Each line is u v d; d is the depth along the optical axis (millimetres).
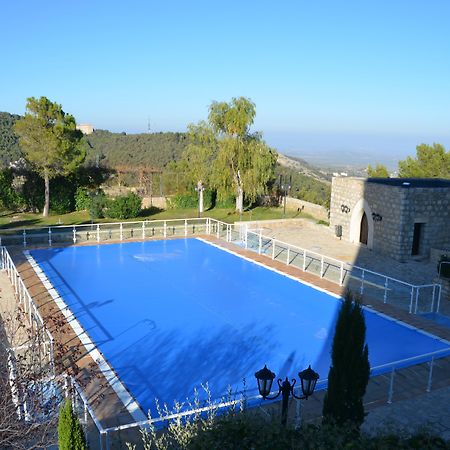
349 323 6945
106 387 9242
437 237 20828
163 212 32156
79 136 30625
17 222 27609
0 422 6320
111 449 7145
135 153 63188
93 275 17031
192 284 16297
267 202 34594
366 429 7965
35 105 28000
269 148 31516
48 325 12297
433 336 12188
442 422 8273
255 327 12789
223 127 31266
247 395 9016
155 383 9594
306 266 18797
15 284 14930
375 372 10031
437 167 35719
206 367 10398
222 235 24281
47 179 29688
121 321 12898
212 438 5480
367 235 22453
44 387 7711
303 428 5781
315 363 10773
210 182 31344
